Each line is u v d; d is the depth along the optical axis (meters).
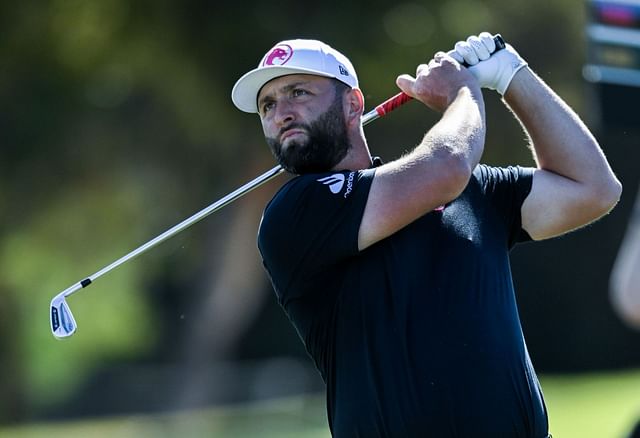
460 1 50.59
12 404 68.31
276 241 12.36
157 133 55.56
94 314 68.25
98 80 53.50
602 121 23.38
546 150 13.21
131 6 50.88
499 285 12.18
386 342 11.80
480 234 12.34
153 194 58.62
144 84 53.84
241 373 65.50
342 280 12.16
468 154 11.91
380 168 12.09
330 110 12.73
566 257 73.81
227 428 51.06
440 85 12.84
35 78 52.28
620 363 74.06
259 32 48.78
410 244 12.04
